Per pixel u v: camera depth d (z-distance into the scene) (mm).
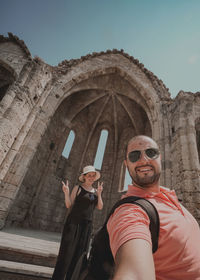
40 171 10391
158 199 965
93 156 14312
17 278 2258
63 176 12156
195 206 4906
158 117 8719
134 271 463
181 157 6203
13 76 8633
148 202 819
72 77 9758
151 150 1162
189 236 763
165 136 7855
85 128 15016
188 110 7293
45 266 2699
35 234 5965
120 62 11000
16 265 2408
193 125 6883
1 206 5680
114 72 10922
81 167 13289
